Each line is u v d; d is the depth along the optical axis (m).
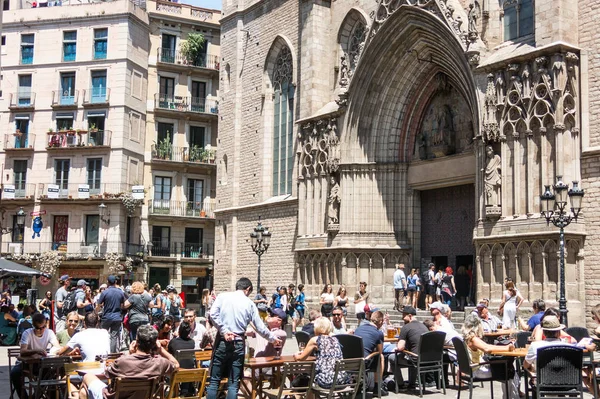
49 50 62.88
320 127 39.41
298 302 36.41
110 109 60.53
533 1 29.27
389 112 36.91
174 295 30.75
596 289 25.53
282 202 43.75
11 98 63.28
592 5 26.84
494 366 15.68
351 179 37.16
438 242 35.91
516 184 27.58
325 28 41.41
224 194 51.59
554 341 14.26
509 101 28.05
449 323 19.52
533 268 26.66
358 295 31.34
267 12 48.19
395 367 18.45
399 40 34.78
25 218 61.41
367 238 36.56
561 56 26.50
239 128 50.53
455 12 31.72
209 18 67.06
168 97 64.75
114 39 61.06
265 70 47.72
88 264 58.94
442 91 35.47
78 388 14.70
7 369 22.30
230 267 49.16
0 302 33.62
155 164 63.00
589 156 26.16
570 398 13.96
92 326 15.75
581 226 26.08
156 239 62.56
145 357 12.03
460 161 33.97
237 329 13.82
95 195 59.34
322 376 14.38
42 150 61.97
